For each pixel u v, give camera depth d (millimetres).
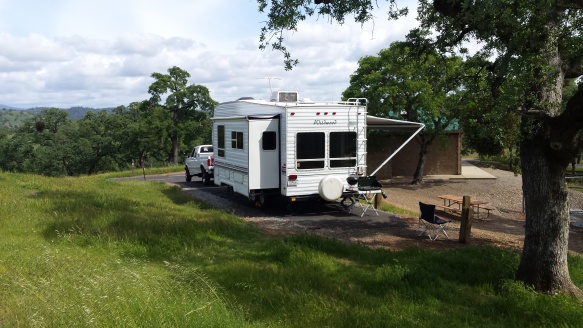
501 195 22344
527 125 7309
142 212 11883
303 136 13258
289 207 14016
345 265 8125
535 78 7191
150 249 8406
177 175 29328
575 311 6242
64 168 62062
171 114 54438
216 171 17000
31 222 9719
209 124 55844
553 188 7391
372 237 10852
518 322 5875
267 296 6086
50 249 7113
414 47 10305
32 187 16094
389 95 22594
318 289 6621
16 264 6207
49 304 4332
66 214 10688
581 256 10391
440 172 27812
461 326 5559
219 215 12516
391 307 6047
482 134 7965
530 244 7547
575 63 7668
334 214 13750
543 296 6945
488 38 7707
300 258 8219
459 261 8422
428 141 24562
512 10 7324
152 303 4648
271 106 13867
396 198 20422
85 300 4418
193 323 4398
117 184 19859
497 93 8492
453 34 9242
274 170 13750
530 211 7543
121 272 5730
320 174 13508
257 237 10344
